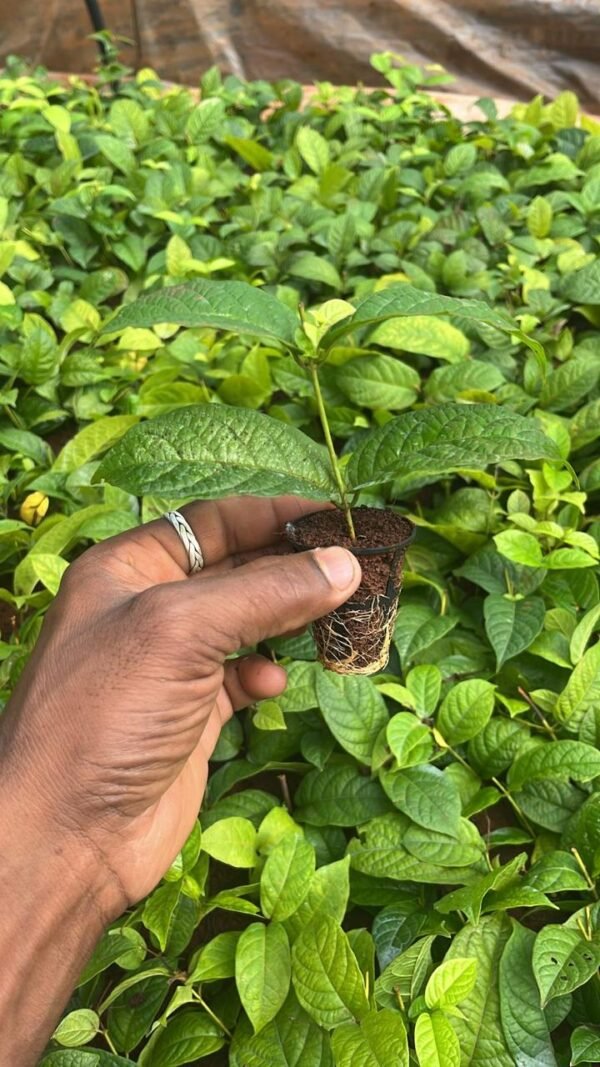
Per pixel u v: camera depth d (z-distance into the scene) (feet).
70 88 3.47
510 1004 1.01
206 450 0.91
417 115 3.03
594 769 1.17
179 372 1.90
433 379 1.74
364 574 1.01
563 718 1.28
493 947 1.06
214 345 1.93
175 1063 1.01
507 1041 0.99
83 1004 1.09
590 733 1.26
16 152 2.85
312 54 3.75
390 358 1.77
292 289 2.08
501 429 0.91
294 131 2.96
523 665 1.41
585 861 1.12
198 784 1.14
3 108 3.00
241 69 3.84
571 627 1.39
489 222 2.29
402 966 1.03
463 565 1.51
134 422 1.70
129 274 2.41
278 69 3.82
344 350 1.77
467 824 1.17
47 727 0.86
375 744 1.23
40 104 2.77
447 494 1.67
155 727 0.87
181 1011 1.09
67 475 1.67
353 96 3.19
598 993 1.04
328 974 0.98
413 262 2.21
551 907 1.12
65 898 0.88
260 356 1.78
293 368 1.83
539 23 3.44
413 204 2.56
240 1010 1.06
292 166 2.73
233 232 2.43
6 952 0.84
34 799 0.85
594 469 1.59
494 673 1.38
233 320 0.94
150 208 2.37
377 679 1.33
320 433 1.83
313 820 1.22
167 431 0.91
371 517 1.06
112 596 0.95
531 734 1.32
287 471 0.93
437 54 3.63
